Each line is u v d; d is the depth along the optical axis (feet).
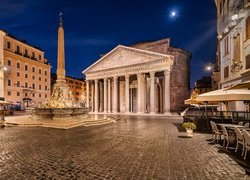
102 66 157.17
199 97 37.42
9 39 161.07
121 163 21.07
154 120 79.25
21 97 170.60
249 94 31.60
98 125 59.26
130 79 162.61
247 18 59.21
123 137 37.22
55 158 23.06
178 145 29.99
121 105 164.55
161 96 151.53
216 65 132.87
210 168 19.47
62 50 74.33
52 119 65.87
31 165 20.54
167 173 18.08
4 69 142.00
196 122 47.01
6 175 17.80
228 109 71.20
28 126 54.65
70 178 17.02
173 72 157.07
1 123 58.65
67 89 76.48
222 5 83.76
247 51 59.26
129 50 140.15
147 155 24.20
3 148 28.19
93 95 171.53
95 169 19.21
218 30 91.81
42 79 197.06
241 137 24.68
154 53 125.70
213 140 34.06
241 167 19.76
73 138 36.22
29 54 183.62
